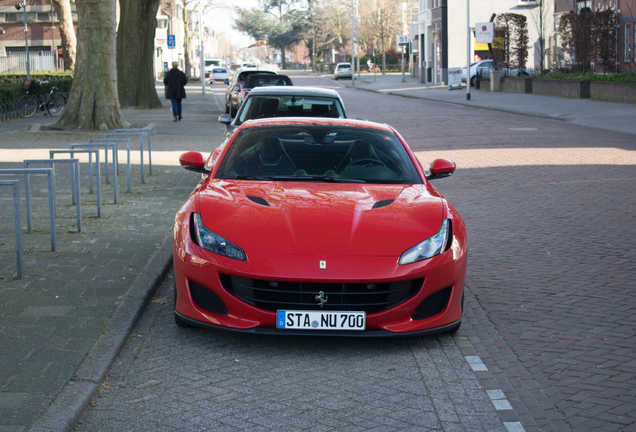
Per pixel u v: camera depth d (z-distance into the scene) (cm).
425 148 1552
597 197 925
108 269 564
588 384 371
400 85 5006
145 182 1048
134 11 2602
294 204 456
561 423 328
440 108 2802
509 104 2750
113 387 364
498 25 3772
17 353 386
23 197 909
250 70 2364
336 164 533
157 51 6631
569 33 3191
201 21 3888
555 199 923
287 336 448
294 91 1023
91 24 1688
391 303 413
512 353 421
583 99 2719
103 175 1116
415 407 346
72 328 430
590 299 523
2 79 3195
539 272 598
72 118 1722
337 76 6581
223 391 362
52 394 336
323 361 408
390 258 411
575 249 671
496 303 519
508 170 1182
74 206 848
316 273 398
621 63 3062
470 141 1644
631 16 3077
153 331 452
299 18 11469
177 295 439
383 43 7281
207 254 416
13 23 5297
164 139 1666
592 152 1362
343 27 9156
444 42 4538
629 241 695
